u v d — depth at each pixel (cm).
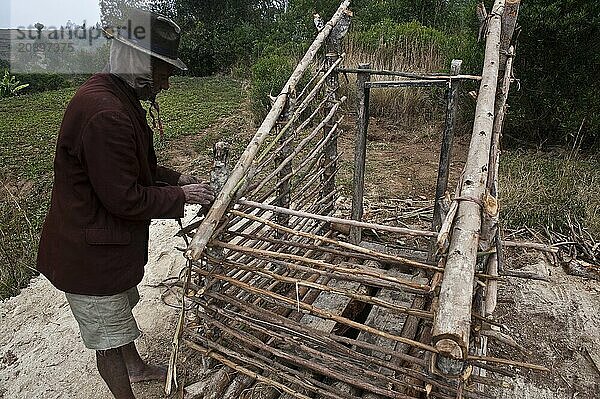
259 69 971
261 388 246
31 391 273
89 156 197
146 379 274
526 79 618
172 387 265
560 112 618
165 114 981
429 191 554
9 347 305
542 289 353
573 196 471
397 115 797
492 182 222
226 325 246
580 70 591
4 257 414
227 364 249
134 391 270
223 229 234
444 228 172
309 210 352
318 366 227
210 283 243
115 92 208
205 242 218
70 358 295
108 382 246
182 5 1923
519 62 615
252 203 236
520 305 338
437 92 755
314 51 314
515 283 360
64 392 272
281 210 228
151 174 251
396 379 212
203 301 250
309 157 326
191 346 259
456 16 1277
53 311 338
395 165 633
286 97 288
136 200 206
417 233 204
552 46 589
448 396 197
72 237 215
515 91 628
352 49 899
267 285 290
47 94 1297
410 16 1357
